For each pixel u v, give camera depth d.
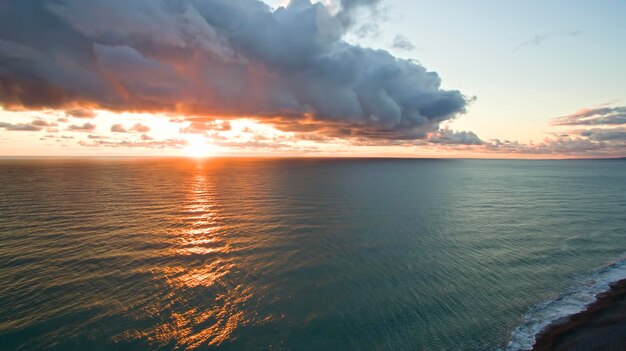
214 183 98.31
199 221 47.00
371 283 28.09
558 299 25.95
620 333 21.08
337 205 62.31
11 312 22.22
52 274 27.91
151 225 43.88
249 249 35.62
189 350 19.44
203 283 27.36
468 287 27.70
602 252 36.53
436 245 38.09
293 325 22.03
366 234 42.16
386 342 20.55
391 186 100.12
